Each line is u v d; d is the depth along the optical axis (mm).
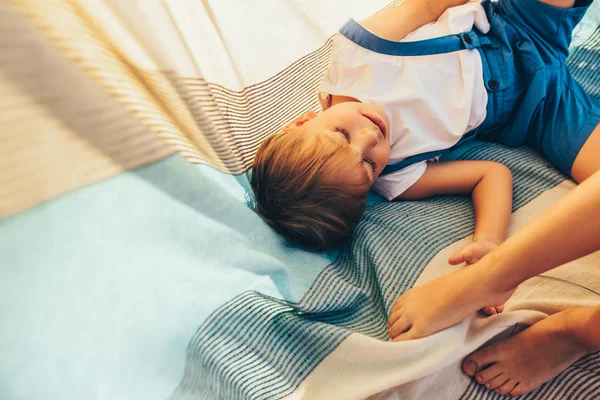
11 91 313
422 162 800
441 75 818
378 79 818
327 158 677
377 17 865
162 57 458
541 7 790
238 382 486
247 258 545
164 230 453
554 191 740
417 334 521
